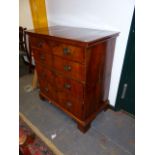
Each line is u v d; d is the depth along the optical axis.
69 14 1.73
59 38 1.15
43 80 1.72
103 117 1.67
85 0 1.49
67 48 1.16
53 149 1.29
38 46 1.49
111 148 1.30
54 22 1.98
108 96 1.76
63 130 1.50
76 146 1.33
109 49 1.35
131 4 1.21
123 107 1.75
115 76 1.59
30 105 1.89
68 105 1.49
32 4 2.11
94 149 1.30
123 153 1.26
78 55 1.11
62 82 1.41
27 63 3.04
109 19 1.39
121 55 1.45
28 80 2.53
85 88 1.22
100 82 1.42
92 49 1.10
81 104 1.32
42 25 2.14
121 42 1.40
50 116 1.70
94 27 1.54
